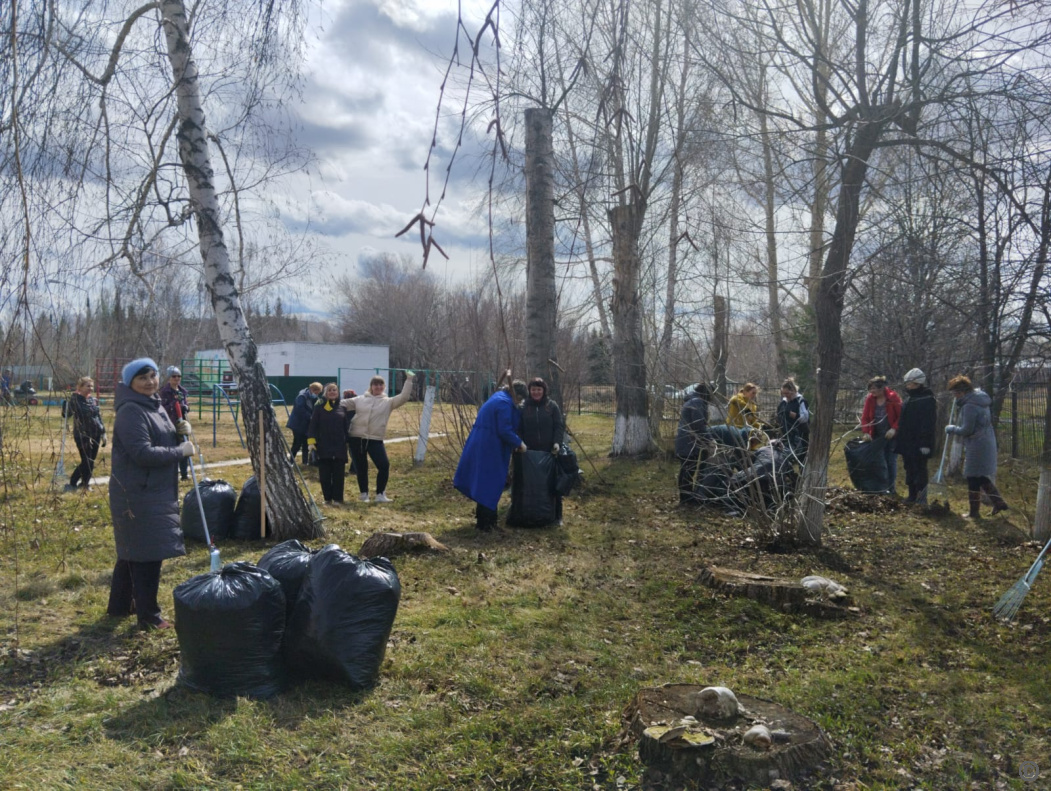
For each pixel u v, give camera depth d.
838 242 7.89
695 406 10.54
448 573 7.12
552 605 6.30
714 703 4.05
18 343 4.70
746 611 6.16
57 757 3.77
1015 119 6.86
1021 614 6.20
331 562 4.68
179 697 4.39
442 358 17.06
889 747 4.07
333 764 3.80
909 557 8.05
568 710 4.40
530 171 11.89
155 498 5.50
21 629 5.55
